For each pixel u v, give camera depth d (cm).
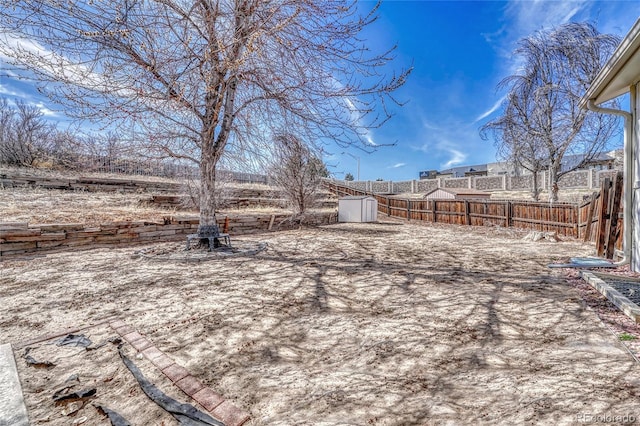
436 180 2567
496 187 2177
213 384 185
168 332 256
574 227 857
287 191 1107
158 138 504
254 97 525
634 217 443
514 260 534
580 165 1048
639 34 319
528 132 1063
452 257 570
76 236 642
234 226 952
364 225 1250
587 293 338
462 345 230
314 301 333
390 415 156
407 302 327
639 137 430
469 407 159
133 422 154
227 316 290
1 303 321
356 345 234
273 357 218
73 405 166
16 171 1023
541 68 1030
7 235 565
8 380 187
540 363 200
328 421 152
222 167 623
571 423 143
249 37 420
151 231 744
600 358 202
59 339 242
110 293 356
